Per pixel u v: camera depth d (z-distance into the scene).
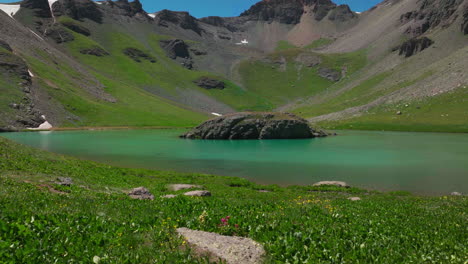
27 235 9.35
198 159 63.19
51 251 8.74
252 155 69.50
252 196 29.92
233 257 9.41
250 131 114.69
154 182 36.59
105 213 14.34
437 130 138.62
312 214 16.42
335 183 38.50
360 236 12.16
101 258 8.55
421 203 25.75
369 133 137.25
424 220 17.20
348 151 75.75
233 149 80.50
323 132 123.94
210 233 11.48
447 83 186.62
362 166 54.88
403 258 10.18
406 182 42.06
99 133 130.75
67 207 14.55
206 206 18.67
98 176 35.56
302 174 47.88
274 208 18.83
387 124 161.38
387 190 37.59
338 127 170.88
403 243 11.88
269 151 76.56
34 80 177.88
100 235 10.20
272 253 9.96
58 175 29.94
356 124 170.75
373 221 15.20
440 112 160.00
